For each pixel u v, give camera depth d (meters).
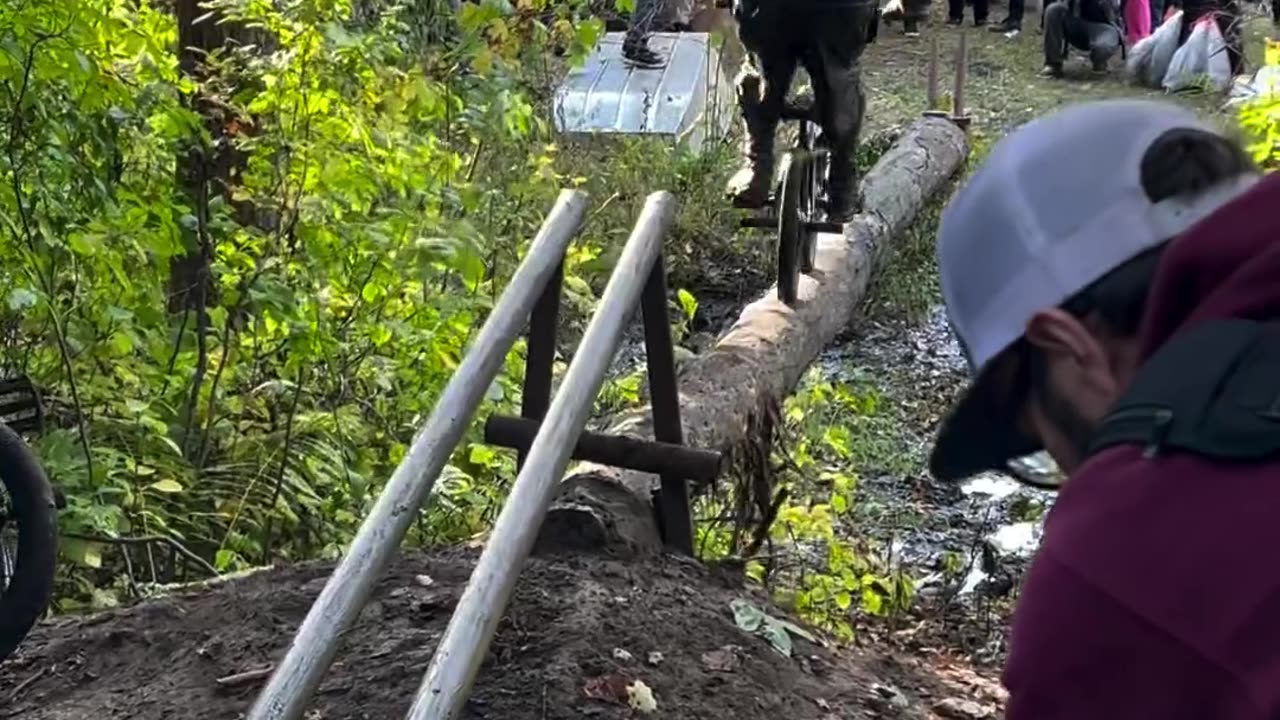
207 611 3.31
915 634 4.85
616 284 3.17
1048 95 14.96
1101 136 1.23
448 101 6.14
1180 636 0.96
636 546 3.43
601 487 3.62
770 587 4.64
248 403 5.53
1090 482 1.05
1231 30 14.91
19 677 3.15
